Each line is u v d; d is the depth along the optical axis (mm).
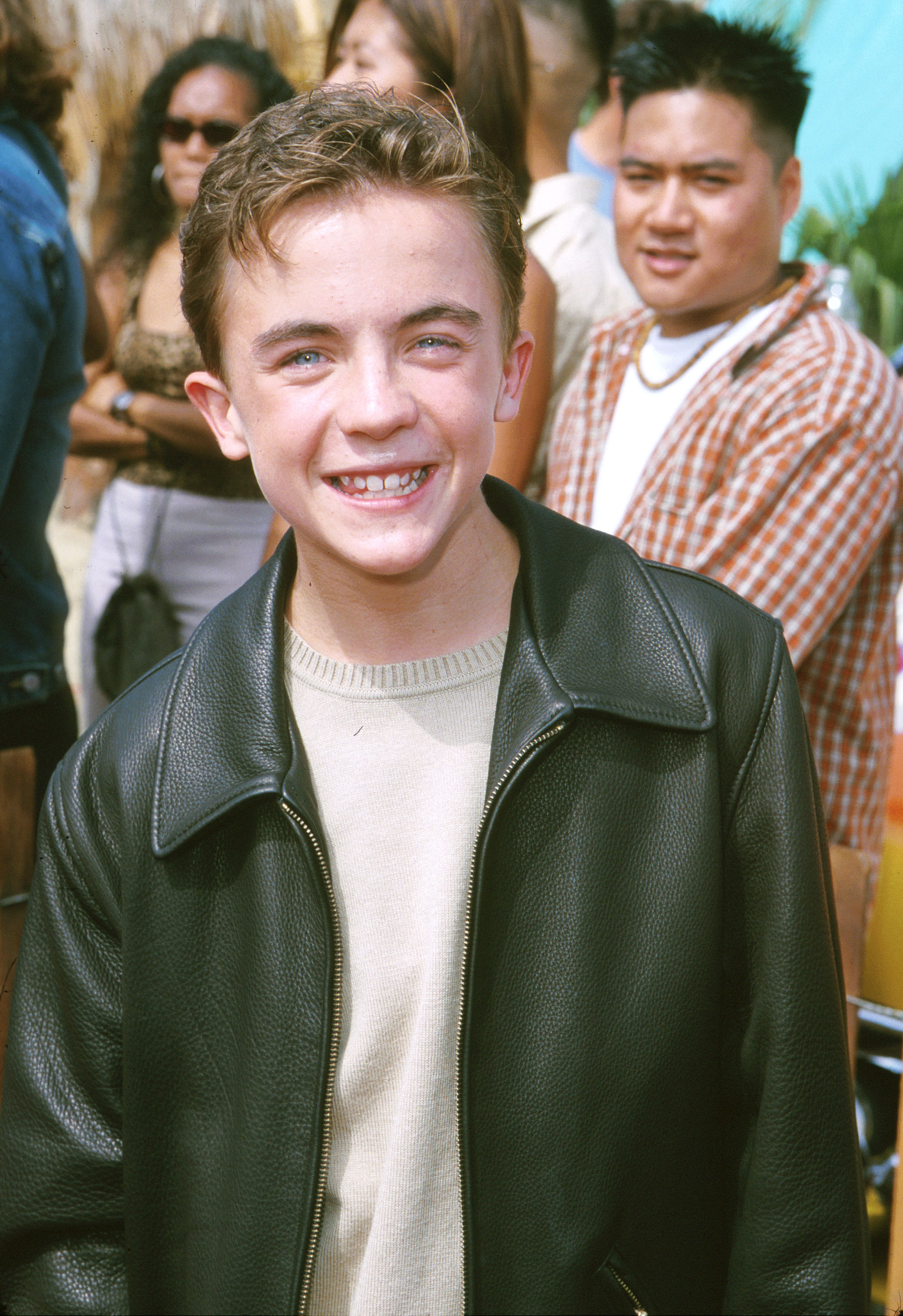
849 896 1501
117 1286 885
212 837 847
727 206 1624
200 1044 851
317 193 725
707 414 1619
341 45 1820
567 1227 787
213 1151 850
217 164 803
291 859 820
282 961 814
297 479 770
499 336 792
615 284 2031
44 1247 900
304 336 736
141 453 2174
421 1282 817
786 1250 791
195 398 872
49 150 1967
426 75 1759
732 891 851
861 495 1543
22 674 2006
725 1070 875
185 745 858
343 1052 832
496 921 804
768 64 1604
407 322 729
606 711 805
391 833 841
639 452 1748
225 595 2232
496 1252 786
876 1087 1921
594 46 1954
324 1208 839
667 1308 826
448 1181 825
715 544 1543
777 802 830
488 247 776
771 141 1635
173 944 854
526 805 812
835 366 1579
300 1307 793
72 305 1878
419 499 759
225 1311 814
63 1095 904
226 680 871
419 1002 826
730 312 1691
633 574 881
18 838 1777
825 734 1684
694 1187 834
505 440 1855
